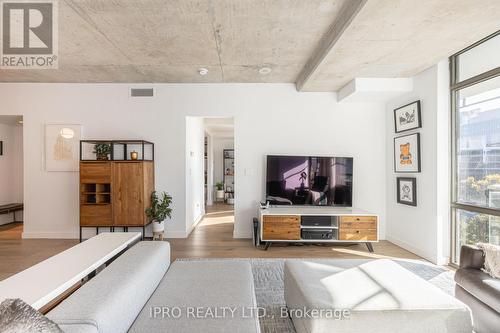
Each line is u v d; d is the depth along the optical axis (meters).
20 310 0.78
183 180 4.30
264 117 4.31
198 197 5.59
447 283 2.63
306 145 4.32
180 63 3.46
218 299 1.49
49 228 4.24
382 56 2.95
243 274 1.87
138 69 3.68
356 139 4.31
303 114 4.31
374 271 1.92
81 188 3.86
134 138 4.27
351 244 3.98
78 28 2.58
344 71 3.40
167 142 4.29
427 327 1.43
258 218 4.18
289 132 4.31
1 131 5.50
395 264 2.06
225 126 6.91
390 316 1.43
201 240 4.15
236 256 3.44
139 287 1.44
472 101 2.90
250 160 4.31
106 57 3.26
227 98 4.29
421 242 3.46
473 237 2.88
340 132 4.32
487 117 2.73
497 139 2.63
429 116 3.32
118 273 1.51
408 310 1.44
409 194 3.67
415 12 2.10
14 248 3.73
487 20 2.24
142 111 4.28
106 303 1.17
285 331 1.86
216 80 4.18
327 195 4.14
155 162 4.29
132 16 2.37
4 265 3.12
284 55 3.24
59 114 4.22
